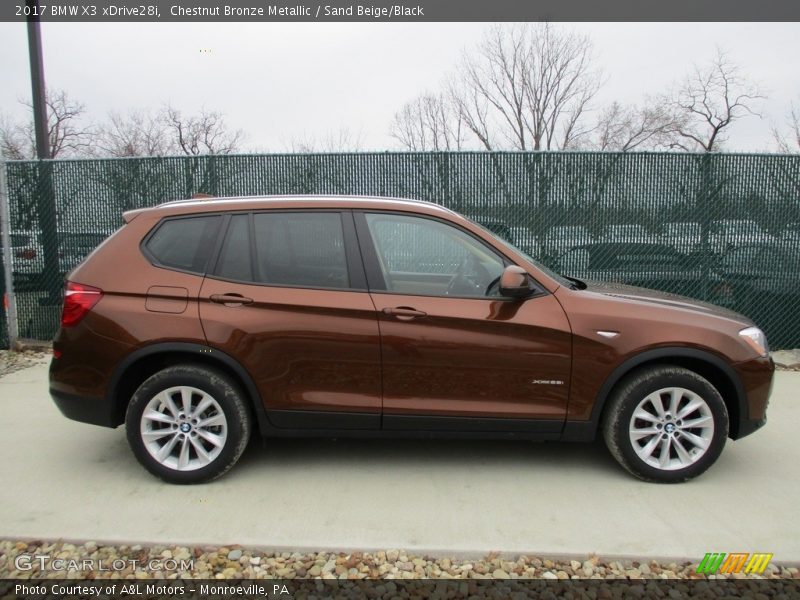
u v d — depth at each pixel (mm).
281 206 3803
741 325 3771
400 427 3695
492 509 3426
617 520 3303
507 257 3760
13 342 7043
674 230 6781
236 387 3666
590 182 6793
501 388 3645
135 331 3578
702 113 20734
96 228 7180
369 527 3227
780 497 3572
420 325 3605
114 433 4570
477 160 6848
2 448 4262
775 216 6715
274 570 2887
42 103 7504
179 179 7094
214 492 3611
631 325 3625
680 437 3697
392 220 3799
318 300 3615
